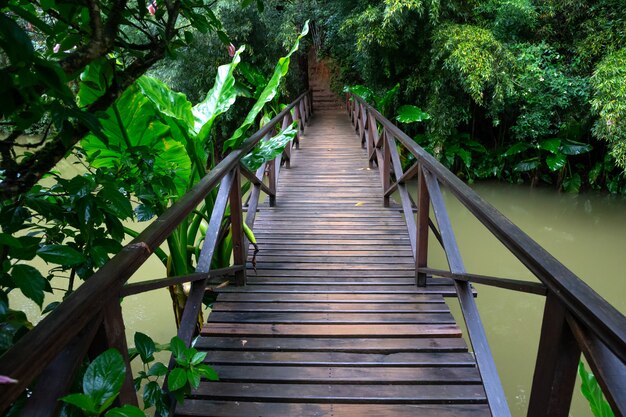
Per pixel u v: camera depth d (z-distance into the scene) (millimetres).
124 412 782
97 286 894
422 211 2422
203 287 1919
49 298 4168
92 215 1298
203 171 2828
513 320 4012
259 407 1600
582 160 7938
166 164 2430
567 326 896
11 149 1013
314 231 3561
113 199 1336
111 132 2375
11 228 1157
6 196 971
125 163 1958
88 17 1128
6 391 603
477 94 6613
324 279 2682
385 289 2520
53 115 750
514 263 5152
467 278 1740
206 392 1659
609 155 7121
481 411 1572
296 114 7062
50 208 1231
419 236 2465
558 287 876
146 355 1233
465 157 8102
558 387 931
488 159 8398
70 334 776
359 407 1597
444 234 2043
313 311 2273
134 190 1861
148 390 1252
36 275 1043
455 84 7227
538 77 6785
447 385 1702
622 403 669
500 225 1207
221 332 2078
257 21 8047
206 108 3260
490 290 4473
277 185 4918
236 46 8047
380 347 1948
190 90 8422
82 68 939
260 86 7371
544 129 7293
